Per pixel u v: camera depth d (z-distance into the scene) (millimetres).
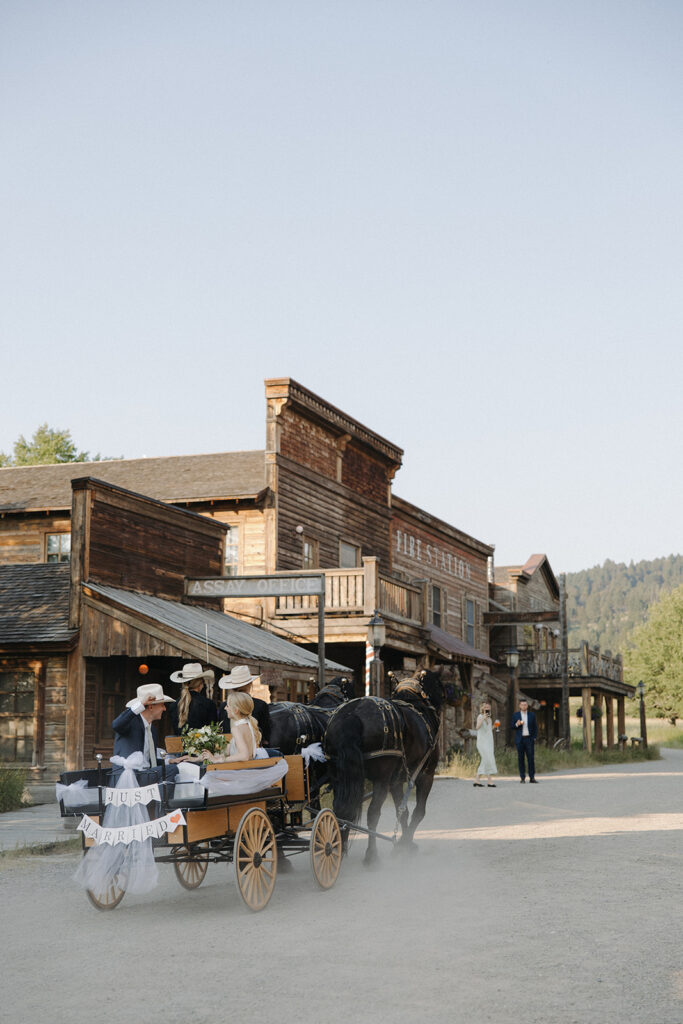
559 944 7656
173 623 21047
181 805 8836
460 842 13828
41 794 20609
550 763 32781
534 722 25656
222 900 9859
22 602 22609
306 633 28703
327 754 11258
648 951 7410
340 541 34438
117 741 9602
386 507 38000
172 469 33844
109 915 9141
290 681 27000
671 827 15242
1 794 18688
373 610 28109
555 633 59469
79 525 21578
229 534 30969
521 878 10695
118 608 20984
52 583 23422
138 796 9023
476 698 39969
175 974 6984
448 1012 5980
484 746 24172
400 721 11602
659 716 80438
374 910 9047
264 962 7250
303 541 32031
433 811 18188
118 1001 6359
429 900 9508
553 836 14297
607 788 23375
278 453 30938
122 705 22359
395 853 12344
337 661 32281
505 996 6297
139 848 9039
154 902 9836
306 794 10750
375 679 23719
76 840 13945
